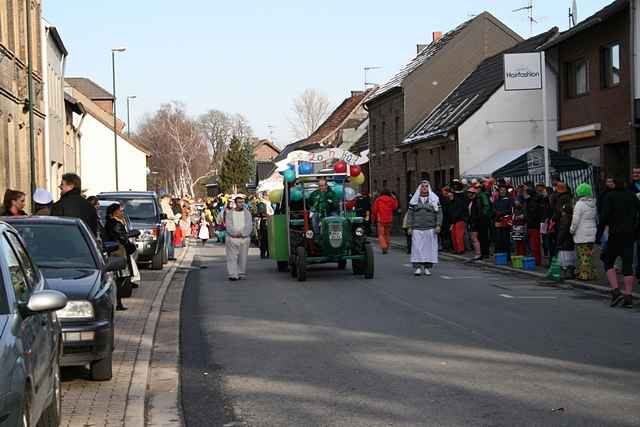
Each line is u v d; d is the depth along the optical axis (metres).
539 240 20.47
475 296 15.34
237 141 94.12
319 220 19.38
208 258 28.62
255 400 7.80
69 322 8.21
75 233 9.91
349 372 8.88
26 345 5.40
